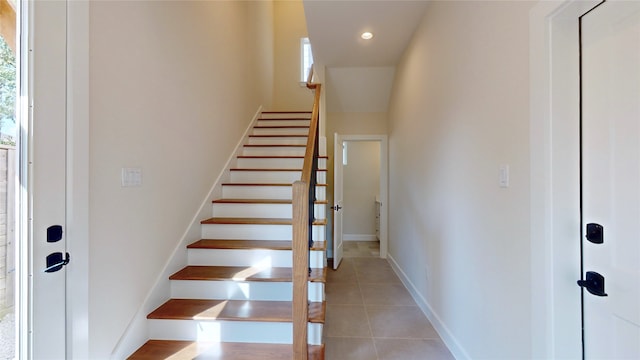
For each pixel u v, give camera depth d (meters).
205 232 2.53
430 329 2.43
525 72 1.30
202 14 2.59
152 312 1.83
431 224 2.57
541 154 1.20
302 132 4.20
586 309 1.15
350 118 4.79
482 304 1.69
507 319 1.45
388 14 2.74
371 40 3.24
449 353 2.09
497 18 1.53
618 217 1.03
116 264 1.55
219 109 2.99
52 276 1.21
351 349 2.12
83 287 1.33
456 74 2.04
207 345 1.75
